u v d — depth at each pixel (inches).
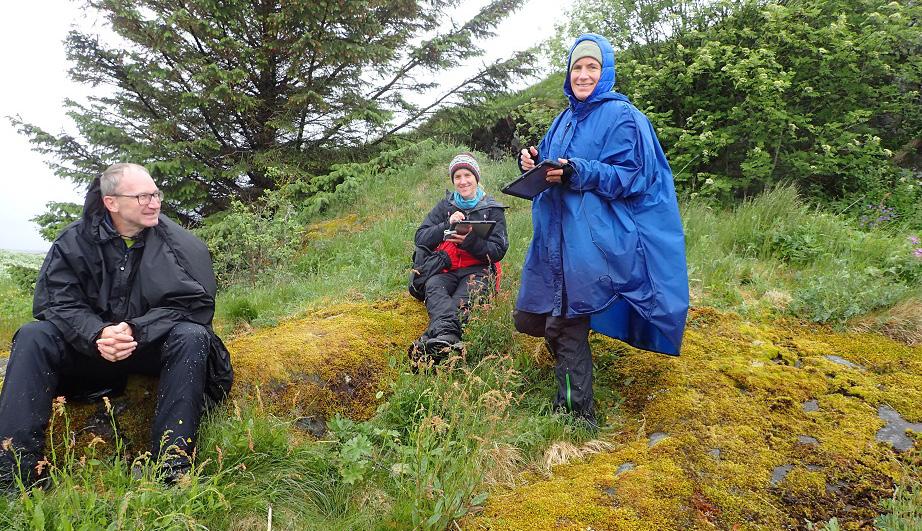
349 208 334.6
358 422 119.5
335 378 125.3
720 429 106.0
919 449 97.3
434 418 94.0
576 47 112.4
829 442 100.7
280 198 304.5
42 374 91.7
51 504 79.2
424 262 158.4
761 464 97.0
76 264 100.3
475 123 398.3
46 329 94.4
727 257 187.0
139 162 295.0
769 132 264.8
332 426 111.3
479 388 115.9
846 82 273.4
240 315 188.4
